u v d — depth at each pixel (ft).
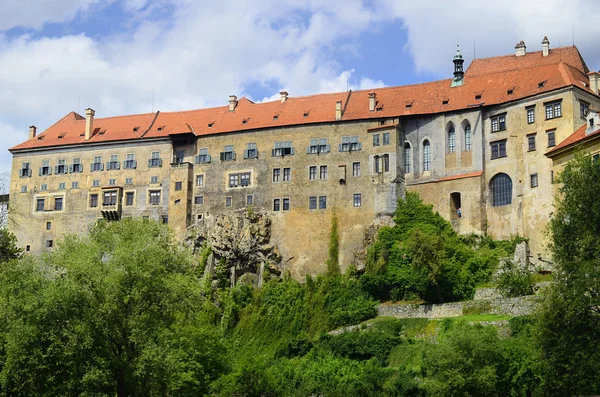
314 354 303.68
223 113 407.44
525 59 375.25
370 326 306.76
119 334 210.79
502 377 229.25
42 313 202.69
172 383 216.95
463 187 347.15
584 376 190.60
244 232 370.32
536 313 205.87
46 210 414.21
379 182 359.25
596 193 206.28
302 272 361.10
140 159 405.18
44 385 204.95
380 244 339.98
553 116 331.16
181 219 387.55
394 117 364.79
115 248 218.59
